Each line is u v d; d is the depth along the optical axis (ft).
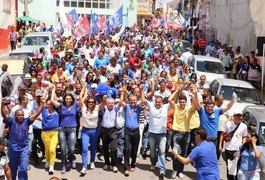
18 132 29.19
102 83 41.27
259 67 69.41
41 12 173.17
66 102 34.50
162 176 34.45
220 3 116.26
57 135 34.73
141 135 39.73
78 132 38.60
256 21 81.46
